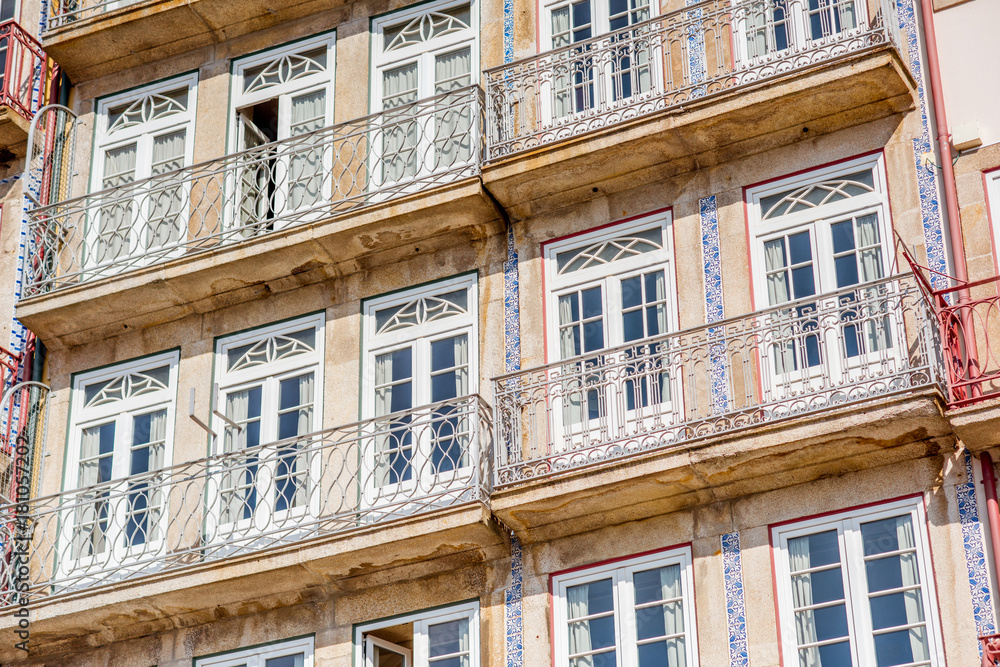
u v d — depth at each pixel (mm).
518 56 22656
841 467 18453
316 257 22047
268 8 24172
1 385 23094
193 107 24391
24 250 24172
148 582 20516
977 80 19844
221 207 22656
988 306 18641
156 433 22438
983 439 17609
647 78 21641
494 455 19469
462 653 19547
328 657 20125
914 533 17906
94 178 24500
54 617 20875
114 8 25406
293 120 23719
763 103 19938
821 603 18031
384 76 23391
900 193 19547
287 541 20688
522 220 21531
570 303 20828
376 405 21359
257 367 22203
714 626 18375
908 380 17922
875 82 19594
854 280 19438
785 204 20141
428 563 20016
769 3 20719
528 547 19703
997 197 19172
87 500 22297
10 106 24625
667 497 18984
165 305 22797
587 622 19062
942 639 17297
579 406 20031
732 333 19594
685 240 20469
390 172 22641
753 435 18281
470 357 21078
